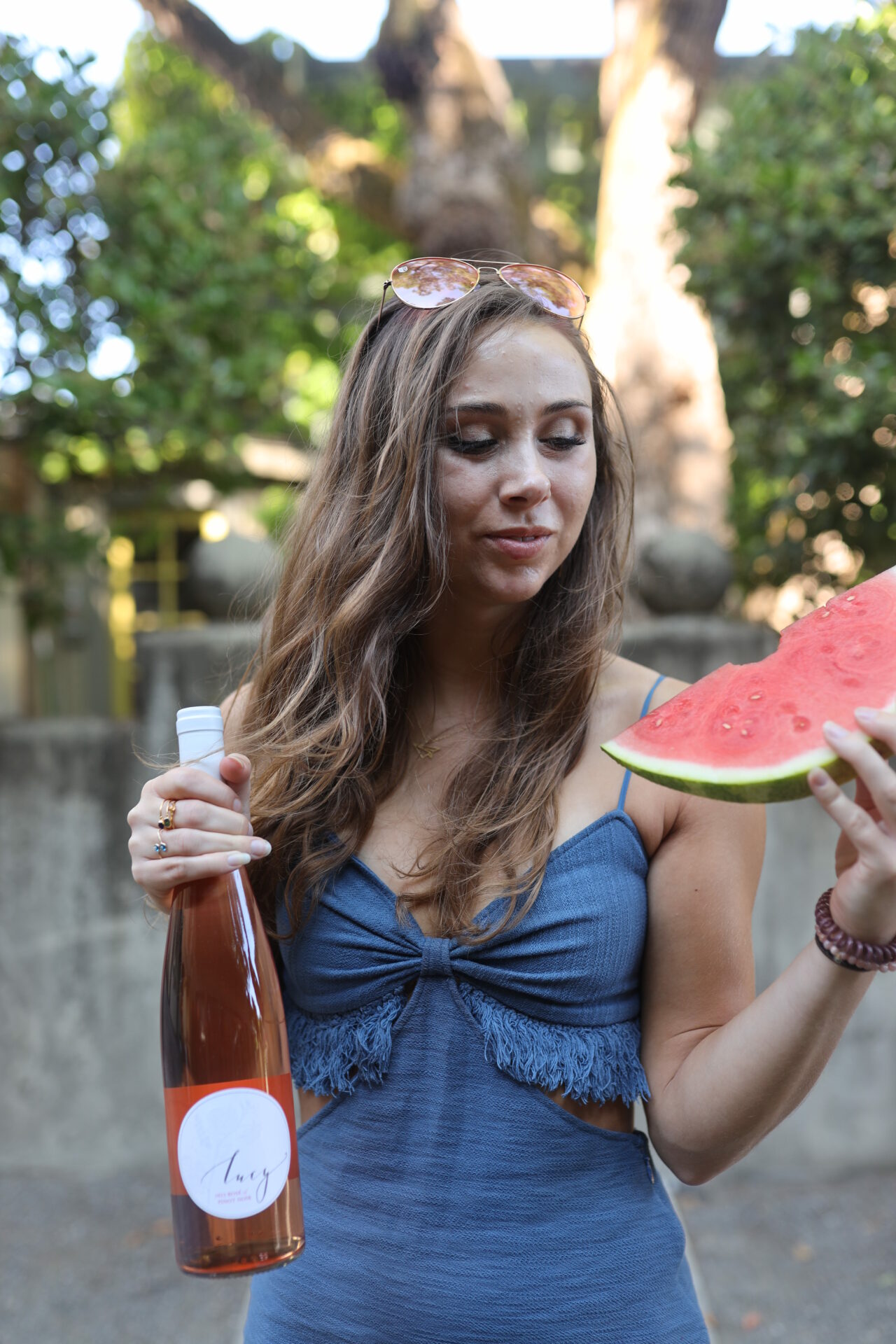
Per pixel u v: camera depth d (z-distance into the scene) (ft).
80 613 27.20
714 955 4.42
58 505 21.86
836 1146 15.44
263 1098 3.83
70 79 16.52
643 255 19.12
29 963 15.80
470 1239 4.16
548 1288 4.11
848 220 13.83
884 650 3.80
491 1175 4.19
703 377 18.95
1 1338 11.89
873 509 14.57
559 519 4.43
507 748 4.57
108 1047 15.70
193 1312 12.46
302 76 32.76
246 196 20.04
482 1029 4.24
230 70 22.58
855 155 13.83
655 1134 4.44
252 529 29.01
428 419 4.38
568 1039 4.27
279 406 20.21
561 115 35.06
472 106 21.48
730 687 3.97
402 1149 4.29
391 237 30.40
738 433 17.48
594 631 4.73
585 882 4.32
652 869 4.49
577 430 4.47
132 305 16.84
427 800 4.68
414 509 4.44
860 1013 15.46
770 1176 15.37
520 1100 4.22
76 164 16.76
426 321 4.57
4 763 15.78
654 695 4.70
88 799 15.69
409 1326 4.14
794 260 14.33
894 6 14.25
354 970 4.39
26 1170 15.74
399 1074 4.30
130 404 16.69
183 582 15.57
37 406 16.78
